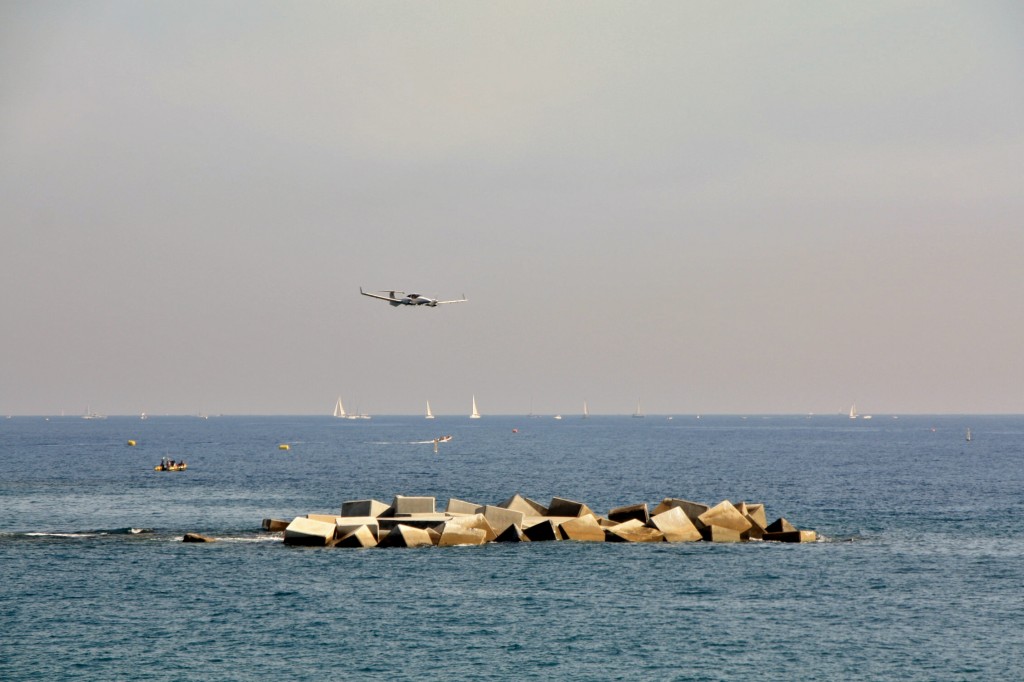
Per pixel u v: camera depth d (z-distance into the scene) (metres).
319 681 157.38
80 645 175.88
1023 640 180.50
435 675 160.62
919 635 183.62
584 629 187.00
